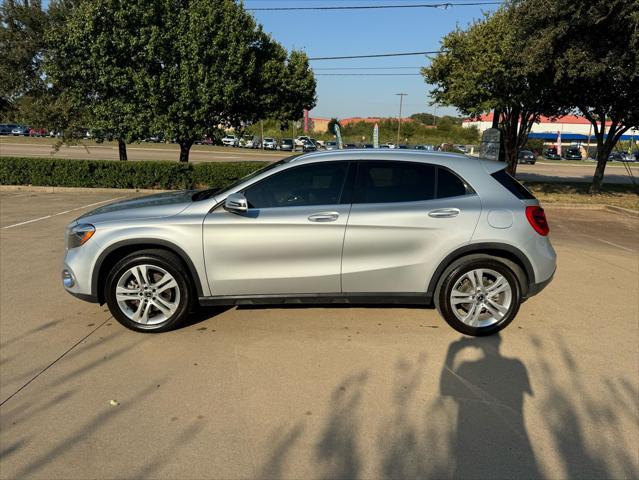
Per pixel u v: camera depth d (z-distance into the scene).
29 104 17.70
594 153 63.69
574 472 2.62
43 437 2.86
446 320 4.34
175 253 4.24
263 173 4.34
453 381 3.55
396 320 4.65
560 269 6.62
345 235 4.18
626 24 10.30
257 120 17.41
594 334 4.40
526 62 11.80
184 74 13.99
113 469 2.60
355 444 2.83
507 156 17.42
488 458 2.72
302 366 3.74
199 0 14.48
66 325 4.45
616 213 12.45
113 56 13.94
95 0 14.08
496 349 4.07
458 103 14.78
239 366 3.73
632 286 5.86
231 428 2.96
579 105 15.52
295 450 2.77
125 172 15.02
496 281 4.30
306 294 4.30
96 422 3.01
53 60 15.06
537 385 3.50
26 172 14.81
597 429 2.99
